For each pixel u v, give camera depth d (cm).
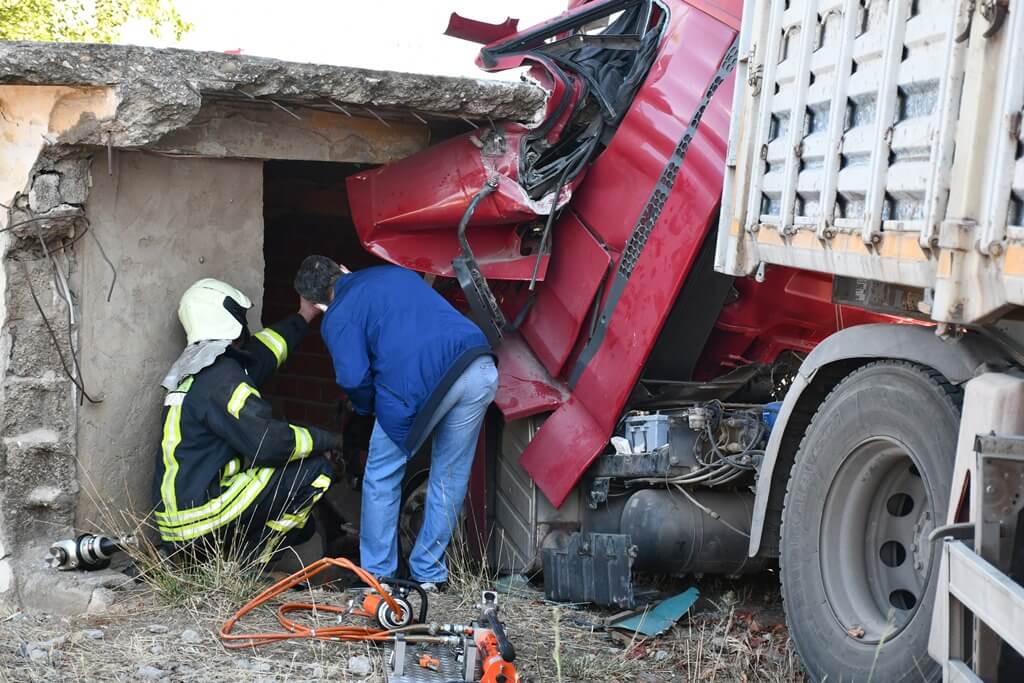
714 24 504
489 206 534
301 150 534
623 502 526
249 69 454
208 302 497
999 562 283
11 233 450
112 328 485
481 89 504
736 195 408
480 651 387
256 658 402
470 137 538
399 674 383
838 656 366
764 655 432
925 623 329
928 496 333
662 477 492
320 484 496
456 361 497
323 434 497
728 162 415
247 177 535
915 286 317
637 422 507
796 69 366
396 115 544
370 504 511
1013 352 313
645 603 491
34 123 449
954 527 290
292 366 759
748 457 459
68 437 470
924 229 291
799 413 403
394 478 512
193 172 510
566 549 510
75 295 470
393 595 432
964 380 324
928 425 333
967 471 301
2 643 415
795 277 485
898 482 370
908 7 307
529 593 520
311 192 722
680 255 490
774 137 388
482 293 542
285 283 759
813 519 381
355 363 498
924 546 359
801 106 363
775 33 384
